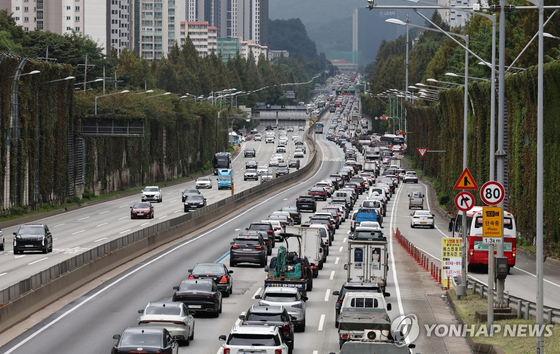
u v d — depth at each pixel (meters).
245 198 188.12
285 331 51.03
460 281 74.62
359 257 76.69
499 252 59.88
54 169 178.62
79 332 58.28
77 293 77.06
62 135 181.88
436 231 151.00
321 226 115.38
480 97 148.25
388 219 172.12
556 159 106.06
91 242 118.75
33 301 66.75
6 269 90.56
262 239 99.31
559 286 82.75
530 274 92.94
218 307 65.50
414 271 96.94
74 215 167.12
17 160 159.50
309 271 81.31
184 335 53.03
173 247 116.56
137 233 107.00
